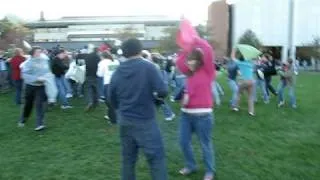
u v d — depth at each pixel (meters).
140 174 6.42
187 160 6.37
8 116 11.67
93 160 7.25
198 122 5.95
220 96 16.28
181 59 6.02
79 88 15.48
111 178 6.32
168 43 55.81
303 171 6.77
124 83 4.88
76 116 11.48
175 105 13.28
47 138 8.90
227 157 7.48
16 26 77.12
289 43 61.28
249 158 7.43
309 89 21.48
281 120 11.41
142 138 4.88
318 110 13.45
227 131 9.72
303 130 10.08
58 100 13.68
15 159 7.36
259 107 13.84
